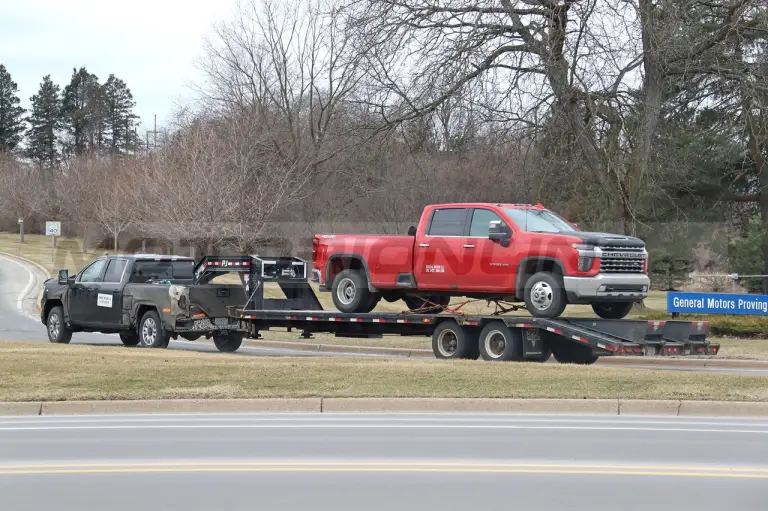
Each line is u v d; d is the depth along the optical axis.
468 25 30.91
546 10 30.39
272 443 11.31
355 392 15.06
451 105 30.31
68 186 74.94
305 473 9.30
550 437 11.79
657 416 14.10
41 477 9.16
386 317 20.14
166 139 66.06
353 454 10.46
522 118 30.83
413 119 31.59
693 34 30.98
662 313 29.75
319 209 49.16
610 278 17.81
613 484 8.77
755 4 30.52
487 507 7.80
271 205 47.91
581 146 30.69
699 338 18.52
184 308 22.19
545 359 19.00
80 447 11.09
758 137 35.66
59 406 14.67
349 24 32.47
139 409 14.73
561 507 7.81
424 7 31.02
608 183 31.86
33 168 93.31
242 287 22.89
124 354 19.80
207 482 8.87
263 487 8.62
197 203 45.66
